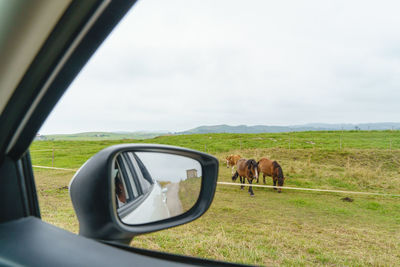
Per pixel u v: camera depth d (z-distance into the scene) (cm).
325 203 1049
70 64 65
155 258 61
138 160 156
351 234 639
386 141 4178
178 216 127
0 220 69
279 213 851
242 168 1260
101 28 61
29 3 56
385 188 1427
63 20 58
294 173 1773
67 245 59
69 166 1819
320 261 433
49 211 545
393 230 706
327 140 4466
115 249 60
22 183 76
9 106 66
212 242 459
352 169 1831
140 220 132
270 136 5403
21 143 72
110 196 81
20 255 54
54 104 70
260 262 398
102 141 4631
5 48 60
